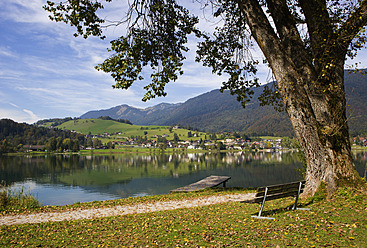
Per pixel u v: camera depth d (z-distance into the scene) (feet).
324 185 23.56
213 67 40.37
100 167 228.02
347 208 20.21
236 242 16.69
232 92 36.99
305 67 24.79
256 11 25.21
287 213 21.91
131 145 645.92
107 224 24.57
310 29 26.03
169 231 20.29
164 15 34.86
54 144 503.61
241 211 25.39
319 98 24.22
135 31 33.99
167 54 35.45
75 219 28.84
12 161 300.81
